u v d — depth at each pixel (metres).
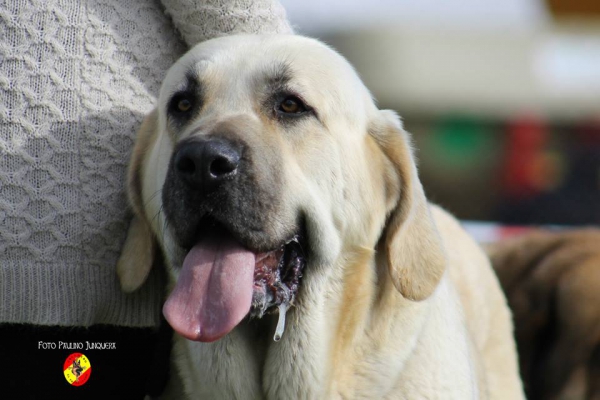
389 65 18.58
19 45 4.64
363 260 5.13
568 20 18.41
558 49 18.38
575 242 8.84
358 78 5.43
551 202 15.29
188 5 5.17
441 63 18.55
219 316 4.34
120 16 5.02
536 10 19.16
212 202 4.40
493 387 6.80
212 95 4.90
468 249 7.16
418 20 19.16
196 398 5.23
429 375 5.11
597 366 7.85
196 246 4.55
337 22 19.16
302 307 4.97
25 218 4.64
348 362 5.08
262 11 5.33
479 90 17.56
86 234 4.86
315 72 4.99
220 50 5.01
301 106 4.90
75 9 4.79
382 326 5.14
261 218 4.50
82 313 4.84
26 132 4.65
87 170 4.86
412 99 17.89
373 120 5.36
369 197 5.15
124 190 5.12
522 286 8.59
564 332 8.13
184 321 4.32
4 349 4.87
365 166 5.16
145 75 5.20
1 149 4.61
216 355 5.05
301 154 4.85
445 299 5.54
